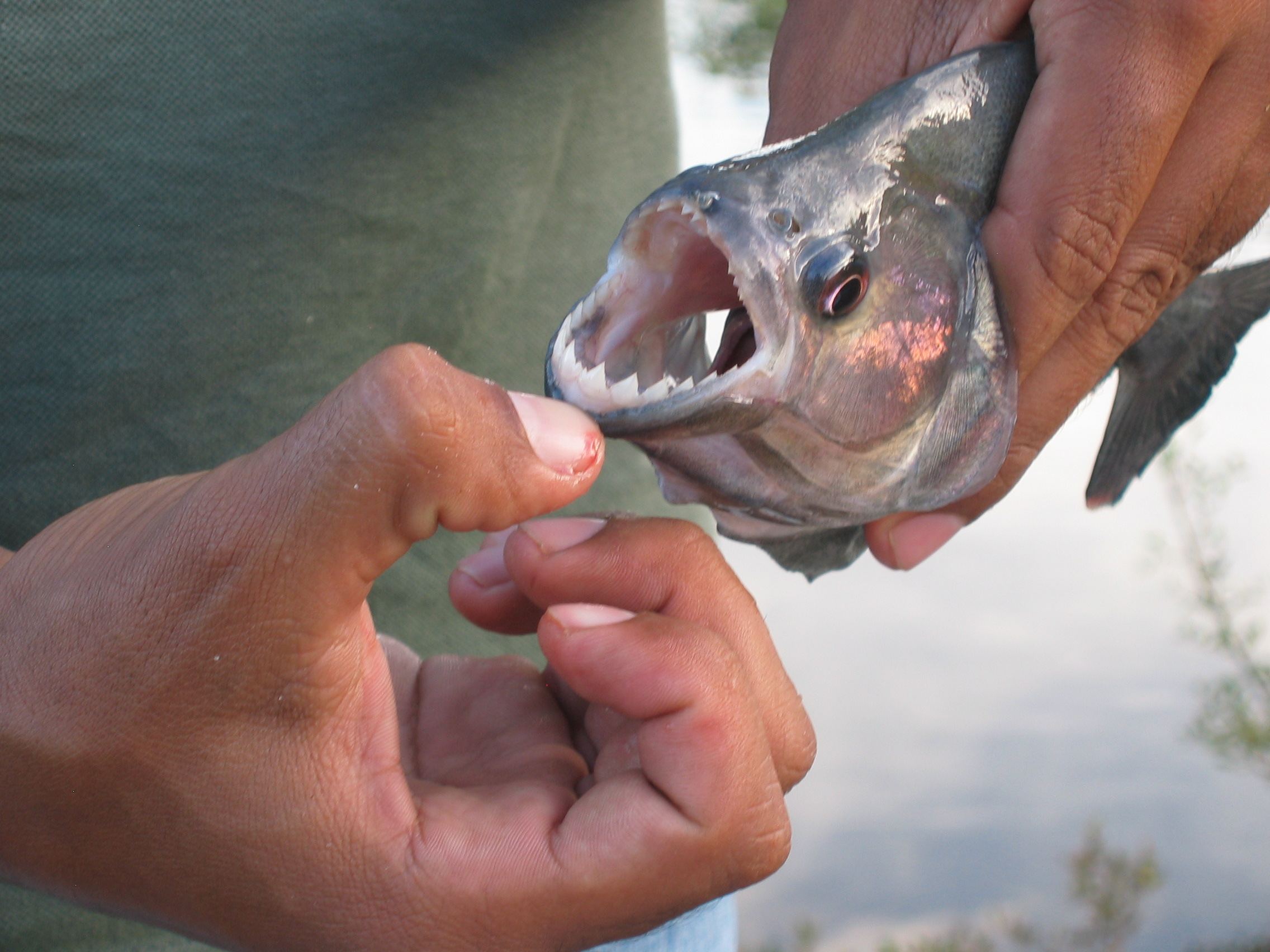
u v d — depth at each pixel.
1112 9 0.38
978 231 0.41
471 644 0.48
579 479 0.31
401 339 0.47
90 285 0.43
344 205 0.46
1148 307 0.42
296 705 0.31
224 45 0.44
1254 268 0.51
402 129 0.46
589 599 0.36
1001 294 0.41
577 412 0.32
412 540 0.31
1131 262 0.41
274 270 0.45
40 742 0.32
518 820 0.34
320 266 0.46
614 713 0.39
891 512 0.41
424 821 0.33
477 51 0.47
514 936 0.33
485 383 0.31
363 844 0.33
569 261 0.51
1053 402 0.43
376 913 0.33
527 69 0.48
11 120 0.42
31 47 0.42
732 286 0.38
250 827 0.32
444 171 0.47
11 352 0.43
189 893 0.33
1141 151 0.39
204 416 0.45
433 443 0.30
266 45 0.44
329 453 0.30
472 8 0.46
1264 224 0.50
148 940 0.42
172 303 0.44
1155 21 0.38
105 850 0.33
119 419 0.44
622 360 0.37
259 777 0.32
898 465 0.40
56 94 0.42
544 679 0.40
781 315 0.37
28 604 0.32
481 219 0.48
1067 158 0.39
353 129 0.45
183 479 0.34
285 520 0.30
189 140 0.44
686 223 0.37
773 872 0.34
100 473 0.44
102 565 0.32
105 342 0.44
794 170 0.38
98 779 0.32
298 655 0.31
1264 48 0.39
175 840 0.32
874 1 0.43
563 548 0.36
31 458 0.44
